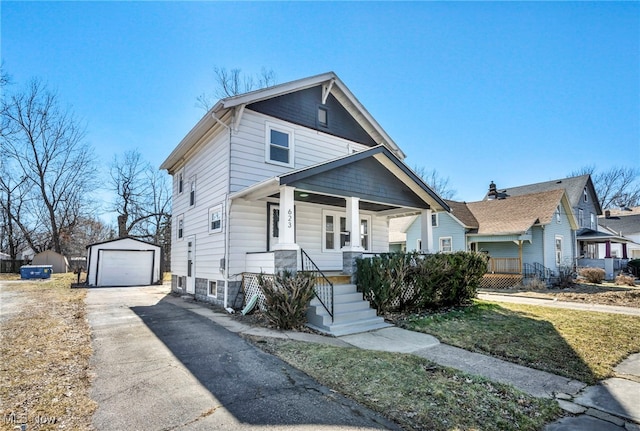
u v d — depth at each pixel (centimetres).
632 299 1156
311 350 515
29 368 433
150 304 1014
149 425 294
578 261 2230
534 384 414
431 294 886
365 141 1319
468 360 501
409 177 978
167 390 370
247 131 988
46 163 2927
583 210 2597
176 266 1379
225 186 958
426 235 1053
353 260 859
